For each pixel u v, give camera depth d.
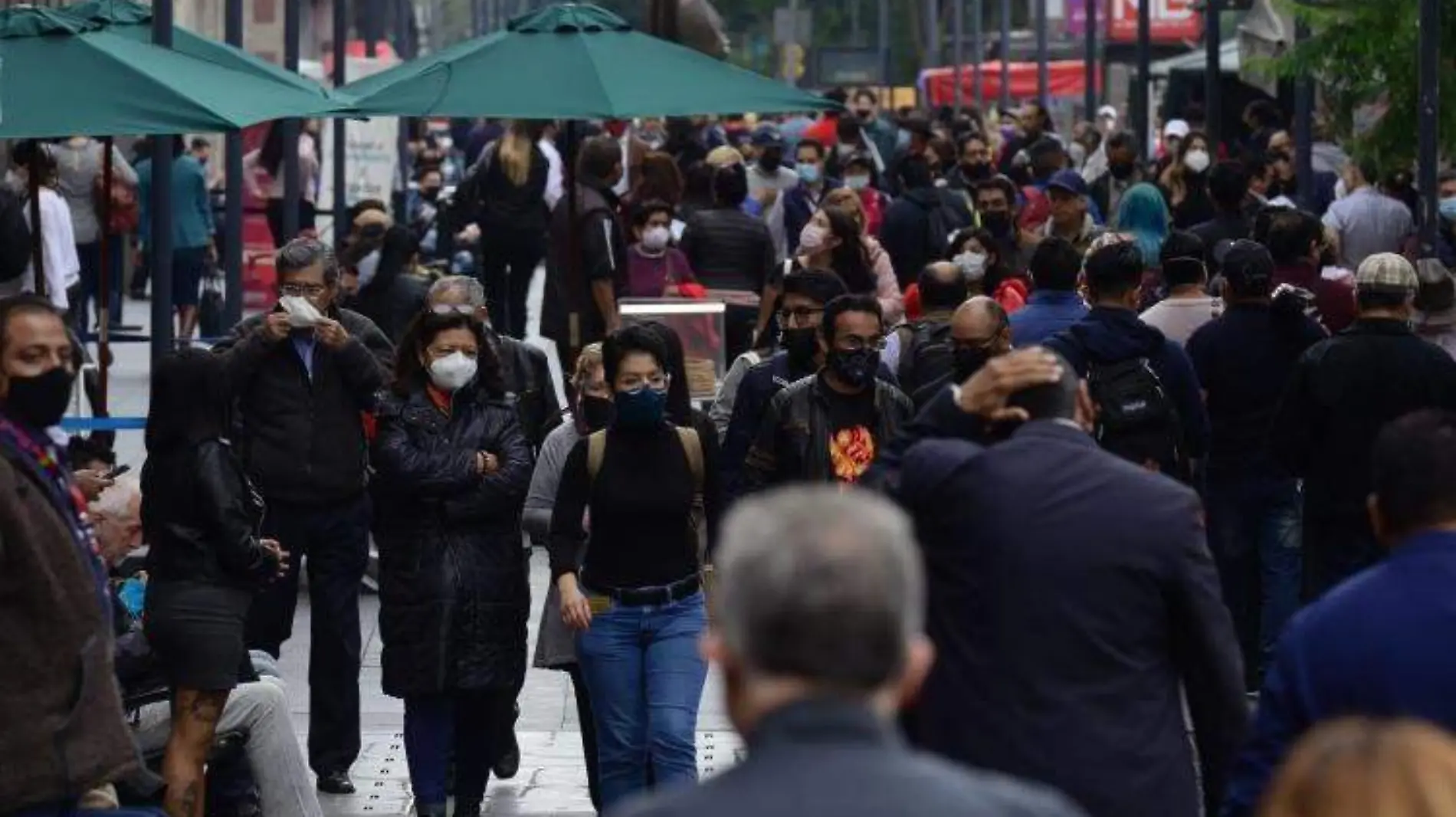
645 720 20.72
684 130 67.25
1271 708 13.02
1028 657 13.91
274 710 20.95
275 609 24.75
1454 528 13.10
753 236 40.44
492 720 23.11
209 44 30.69
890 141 78.81
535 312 72.56
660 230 39.94
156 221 26.86
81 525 16.22
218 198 63.38
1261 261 26.67
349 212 46.22
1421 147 32.94
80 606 15.89
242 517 20.17
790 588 8.46
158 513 20.20
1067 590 13.92
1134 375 22.72
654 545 20.64
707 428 20.89
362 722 27.69
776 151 52.97
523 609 22.83
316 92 29.11
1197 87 78.88
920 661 8.92
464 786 23.23
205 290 55.94
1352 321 29.77
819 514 8.55
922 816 8.27
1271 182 51.84
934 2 149.75
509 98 30.03
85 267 53.56
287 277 24.77
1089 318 22.95
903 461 14.45
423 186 65.31
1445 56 39.72
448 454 22.20
